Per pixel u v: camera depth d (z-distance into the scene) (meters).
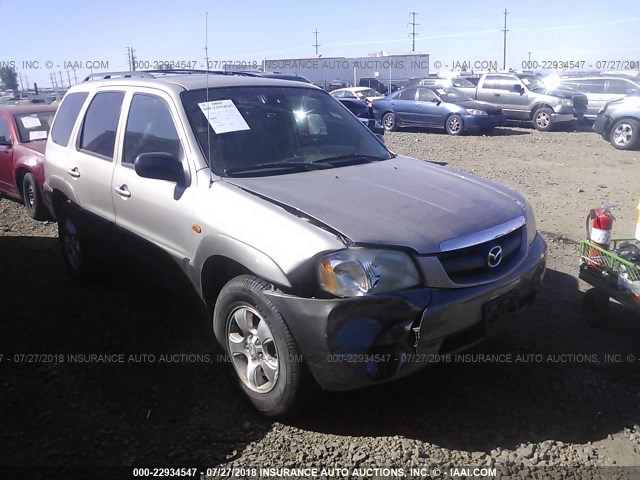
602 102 18.72
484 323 3.17
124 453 3.03
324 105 4.64
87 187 4.71
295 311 2.95
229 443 3.12
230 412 3.38
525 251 3.53
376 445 3.10
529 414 3.33
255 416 3.34
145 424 3.27
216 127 3.90
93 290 5.17
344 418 3.32
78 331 4.35
